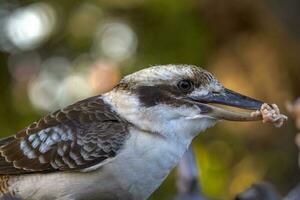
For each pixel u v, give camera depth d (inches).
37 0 566.6
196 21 563.5
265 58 561.3
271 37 560.1
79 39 560.1
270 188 331.0
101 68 469.1
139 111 294.5
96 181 294.8
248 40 565.0
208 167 549.0
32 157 299.1
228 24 563.2
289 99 559.2
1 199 303.6
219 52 566.3
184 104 295.1
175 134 294.2
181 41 562.9
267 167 561.0
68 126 299.7
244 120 297.3
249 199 327.3
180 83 297.1
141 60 550.3
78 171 295.1
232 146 559.2
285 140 556.4
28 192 300.2
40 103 544.1
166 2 554.9
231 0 558.9
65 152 296.0
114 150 292.5
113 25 565.0
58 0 565.9
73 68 550.0
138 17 566.6
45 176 298.2
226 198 538.3
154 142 292.0
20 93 545.3
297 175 558.9
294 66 559.2
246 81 560.1
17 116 547.2
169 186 519.8
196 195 340.8
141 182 293.7
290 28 550.0
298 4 545.3
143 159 291.7
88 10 565.0
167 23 562.3
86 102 306.3
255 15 558.9
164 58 557.0
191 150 344.2
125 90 299.6
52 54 560.1
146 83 296.7
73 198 297.1
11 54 558.3
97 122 298.5
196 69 300.8
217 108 296.5
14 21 562.9
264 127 554.3
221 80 560.1
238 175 557.9
